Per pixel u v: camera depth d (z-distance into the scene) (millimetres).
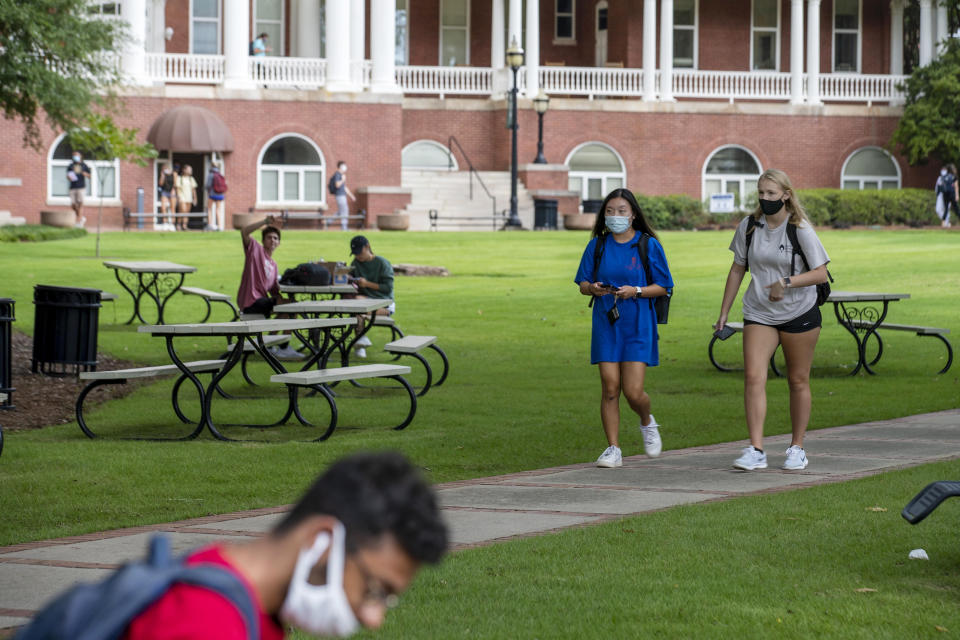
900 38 69625
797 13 65188
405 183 59781
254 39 63938
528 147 62500
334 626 2484
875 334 20891
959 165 64062
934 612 7043
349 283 22281
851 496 10375
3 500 10734
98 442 13945
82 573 7992
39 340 18656
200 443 13898
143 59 57125
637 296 12031
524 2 69062
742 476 11625
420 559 2451
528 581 7695
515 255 40875
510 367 20922
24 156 55062
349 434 14523
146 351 22312
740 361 21766
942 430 14477
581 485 11172
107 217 56094
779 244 11875
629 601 7234
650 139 63750
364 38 66812
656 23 68312
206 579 2363
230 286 31531
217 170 54281
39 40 34594
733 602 7234
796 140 65188
